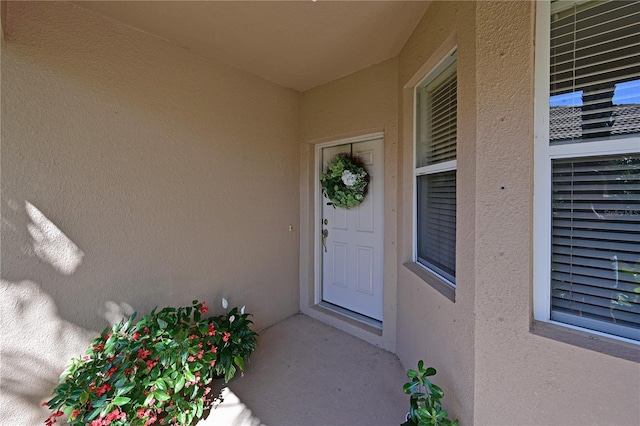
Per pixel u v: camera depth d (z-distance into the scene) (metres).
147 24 1.77
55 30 1.51
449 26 1.38
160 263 1.96
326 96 2.72
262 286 2.68
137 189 1.83
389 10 1.66
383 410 1.69
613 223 0.94
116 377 1.42
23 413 1.45
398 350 2.23
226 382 1.93
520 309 1.02
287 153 2.87
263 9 1.64
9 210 1.40
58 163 1.54
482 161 1.12
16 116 1.41
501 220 1.07
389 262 2.33
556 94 1.01
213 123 2.24
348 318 2.75
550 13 1.01
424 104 1.96
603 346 0.89
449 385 1.34
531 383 1.00
